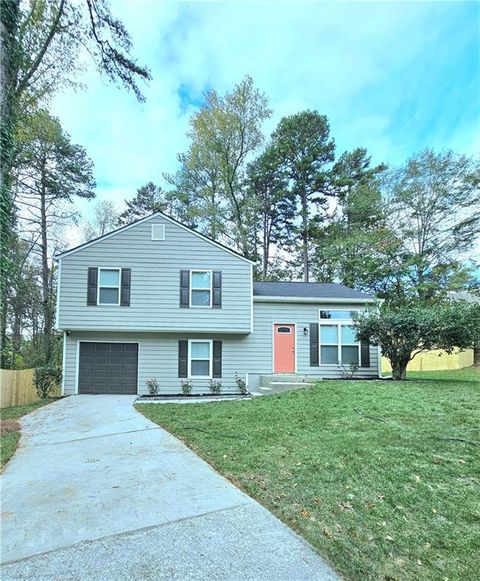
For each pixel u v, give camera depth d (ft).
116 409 32.07
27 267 70.23
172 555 9.31
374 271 80.02
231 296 46.21
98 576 8.54
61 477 15.31
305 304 47.65
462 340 35.09
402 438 17.83
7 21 25.27
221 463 16.30
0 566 9.02
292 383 38.22
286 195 88.48
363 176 88.53
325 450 16.90
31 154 57.26
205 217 80.84
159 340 45.98
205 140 74.49
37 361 64.18
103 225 98.78
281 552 9.34
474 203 77.51
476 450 15.66
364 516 11.00
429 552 9.24
